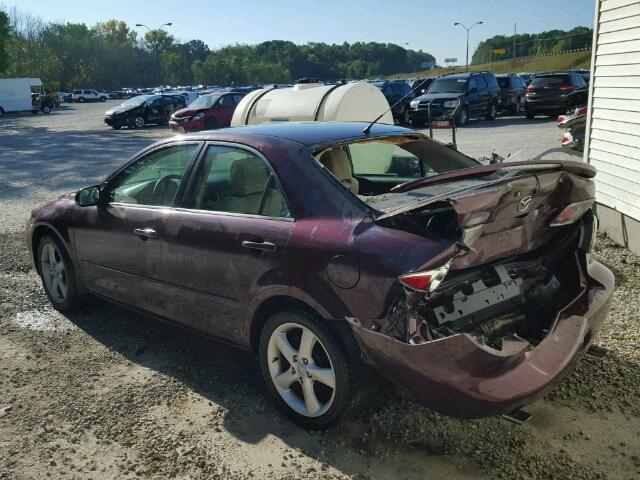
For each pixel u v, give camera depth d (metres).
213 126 23.03
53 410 3.65
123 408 3.65
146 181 4.32
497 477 2.91
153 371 4.12
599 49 6.91
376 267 2.84
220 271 3.61
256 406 3.64
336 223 3.13
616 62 6.52
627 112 6.31
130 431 3.41
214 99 23.27
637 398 3.54
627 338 4.30
